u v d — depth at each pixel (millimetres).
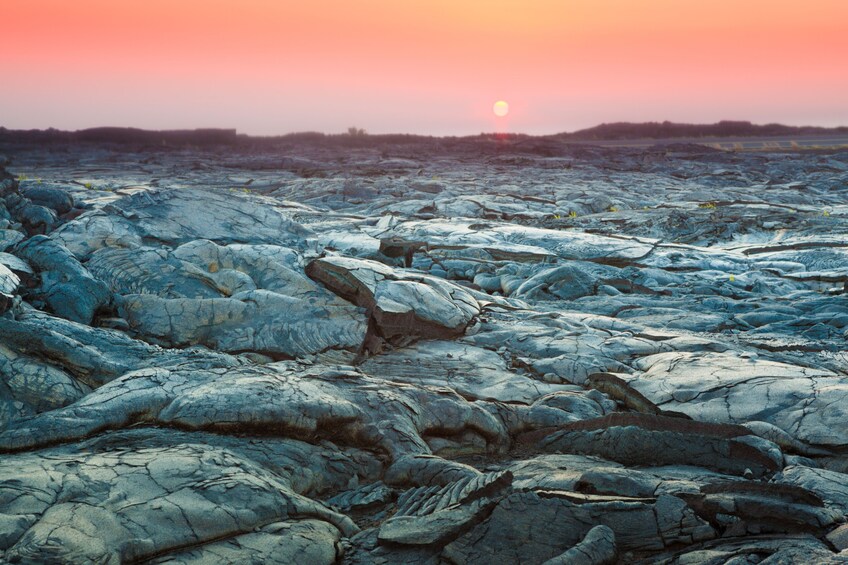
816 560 4164
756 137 87250
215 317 8805
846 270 14852
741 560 4312
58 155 62875
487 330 9750
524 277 14000
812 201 31766
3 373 6414
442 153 62438
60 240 10281
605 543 4551
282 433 5941
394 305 9180
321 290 9633
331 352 8539
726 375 7648
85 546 4062
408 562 4543
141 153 67250
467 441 6828
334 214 24094
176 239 11492
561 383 8281
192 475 4910
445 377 8172
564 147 63344
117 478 4777
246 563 4277
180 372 6637
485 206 25766
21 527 4207
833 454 6379
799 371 7711
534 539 4664
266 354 8461
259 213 13375
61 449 5449
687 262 16188
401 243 14680
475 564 4465
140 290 9445
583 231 21938
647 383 7680
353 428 6207
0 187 11836
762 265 15992
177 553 4301
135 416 5965
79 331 7527
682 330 10648
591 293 13047
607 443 6523
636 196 32375
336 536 4828
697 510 4938
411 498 5469
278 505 4824
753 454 6109
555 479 5578
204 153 67000
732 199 31031
